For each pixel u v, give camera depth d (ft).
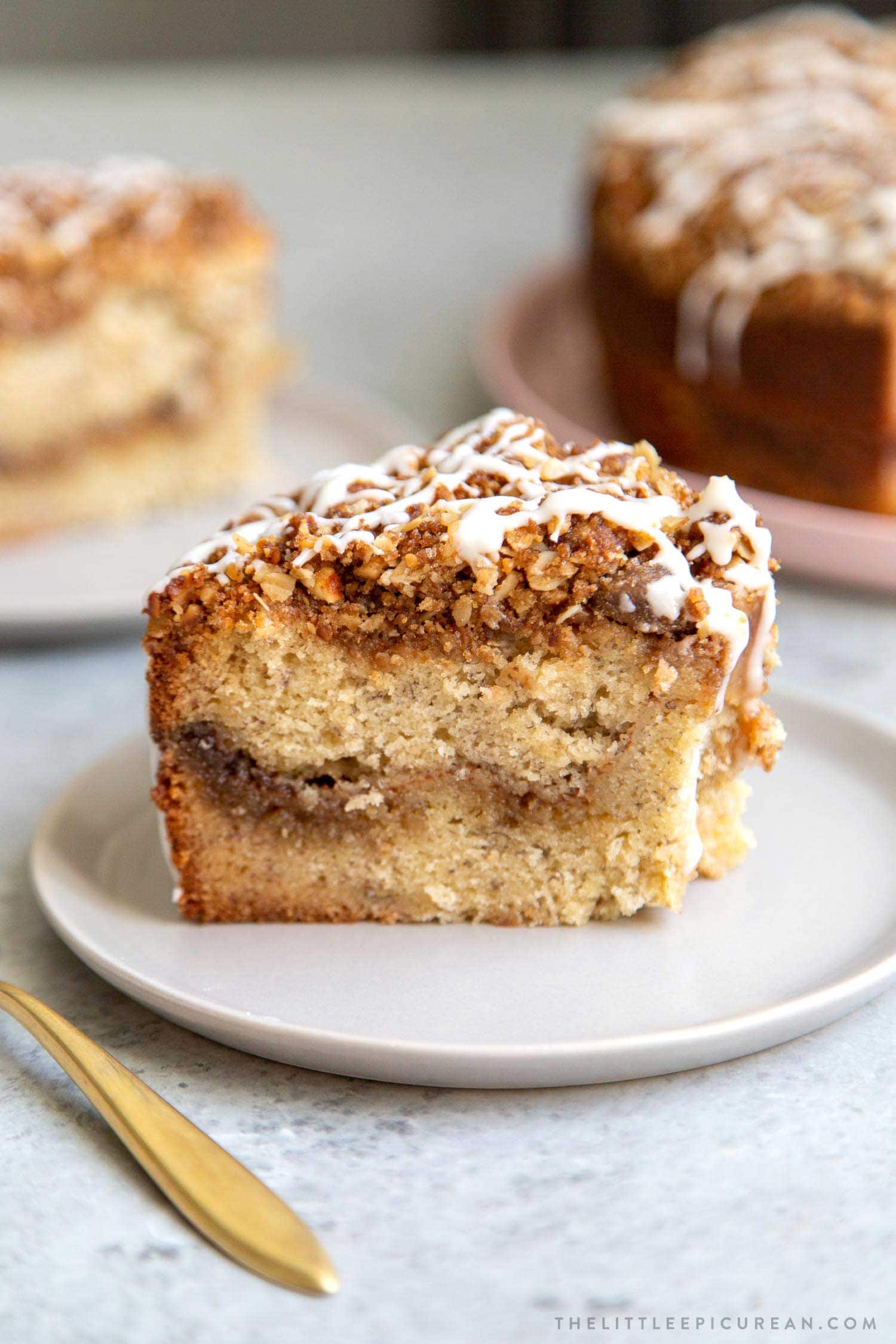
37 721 2.07
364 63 5.66
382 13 5.63
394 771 1.78
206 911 1.79
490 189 3.83
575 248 3.35
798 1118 1.61
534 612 1.74
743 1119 1.61
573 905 1.78
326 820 1.78
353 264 3.40
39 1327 1.49
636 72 4.77
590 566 1.73
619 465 1.83
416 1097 1.64
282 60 5.66
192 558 1.79
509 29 5.45
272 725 1.78
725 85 2.75
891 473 2.41
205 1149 1.57
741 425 2.48
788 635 2.21
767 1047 1.65
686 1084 1.64
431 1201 1.56
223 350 2.57
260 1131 1.61
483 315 3.01
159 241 2.51
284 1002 1.67
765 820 1.86
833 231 2.41
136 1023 1.70
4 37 5.35
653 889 1.77
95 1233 1.55
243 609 1.75
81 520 2.54
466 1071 1.60
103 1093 1.60
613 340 2.61
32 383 2.47
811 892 1.78
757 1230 1.54
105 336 2.50
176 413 2.56
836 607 2.27
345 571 1.76
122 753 1.93
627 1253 1.53
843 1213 1.55
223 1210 1.53
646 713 1.75
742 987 1.68
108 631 2.20
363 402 2.69
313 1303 1.50
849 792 1.89
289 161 4.04
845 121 2.59
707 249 2.47
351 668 1.77
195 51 5.58
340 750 1.78
